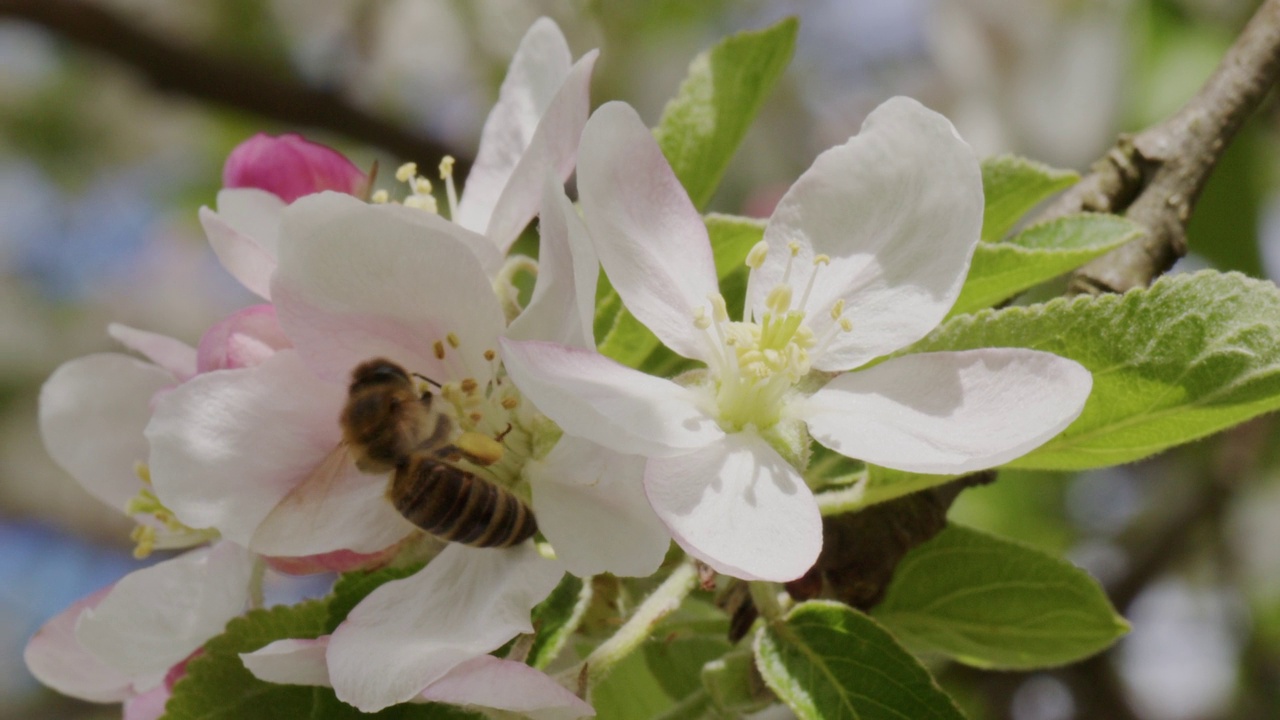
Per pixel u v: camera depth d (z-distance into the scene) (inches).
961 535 7.9
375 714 7.0
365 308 7.0
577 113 7.2
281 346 7.2
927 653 8.3
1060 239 7.7
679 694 7.9
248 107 12.4
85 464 8.0
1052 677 10.5
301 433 7.1
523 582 7.0
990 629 8.0
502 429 7.2
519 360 6.6
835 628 7.0
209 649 7.1
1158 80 11.7
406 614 7.0
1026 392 6.8
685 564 7.2
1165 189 8.0
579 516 7.0
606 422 6.7
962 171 7.0
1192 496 11.8
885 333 7.1
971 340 7.1
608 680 7.9
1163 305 6.9
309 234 6.9
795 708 6.9
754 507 6.9
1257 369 6.8
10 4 12.0
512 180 7.2
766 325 7.1
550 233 6.9
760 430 7.1
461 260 7.0
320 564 7.3
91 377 8.0
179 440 7.0
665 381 7.1
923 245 7.1
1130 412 7.0
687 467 7.0
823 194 7.2
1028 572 7.9
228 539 7.0
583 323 6.7
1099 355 7.0
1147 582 11.6
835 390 7.1
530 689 6.6
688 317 7.2
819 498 7.3
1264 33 8.1
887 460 6.9
